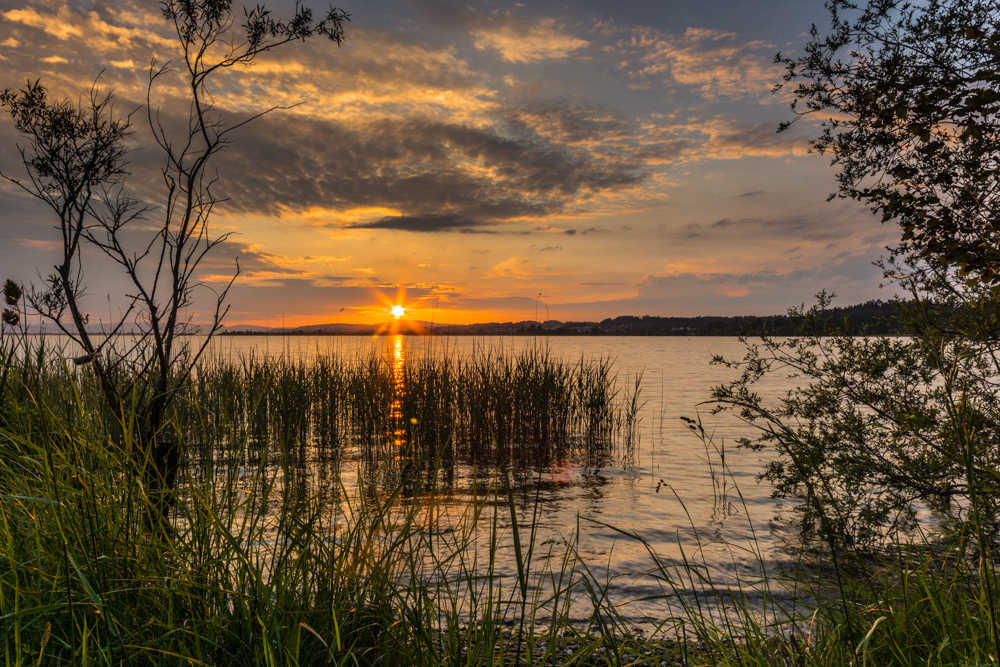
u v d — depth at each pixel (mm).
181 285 4484
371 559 2775
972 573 3053
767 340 6004
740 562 5508
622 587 4836
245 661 2271
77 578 2336
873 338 5438
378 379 13188
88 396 3658
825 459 5262
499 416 11664
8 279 4168
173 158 4480
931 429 4684
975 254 4078
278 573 2598
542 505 7754
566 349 66562
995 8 3863
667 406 18922
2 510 2514
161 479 2949
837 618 3018
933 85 4035
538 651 3344
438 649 2719
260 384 12594
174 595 2500
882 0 4168
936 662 2418
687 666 2859
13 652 2061
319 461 10094
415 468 9398
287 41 4621
